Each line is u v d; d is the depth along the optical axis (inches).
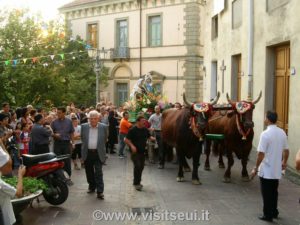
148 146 561.3
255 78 564.4
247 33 588.7
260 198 354.0
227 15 702.5
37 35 1136.8
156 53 1362.0
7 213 195.0
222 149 490.0
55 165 330.0
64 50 1312.7
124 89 1446.9
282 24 470.3
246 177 421.4
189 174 462.9
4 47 1093.8
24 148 478.9
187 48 1298.0
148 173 481.1
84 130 366.0
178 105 640.4
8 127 454.0
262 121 534.0
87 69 1400.1
